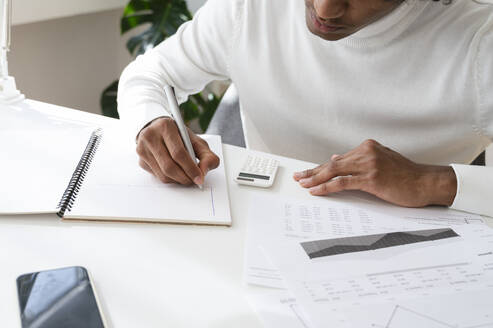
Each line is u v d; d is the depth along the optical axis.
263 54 1.07
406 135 1.01
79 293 0.49
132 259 0.57
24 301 0.47
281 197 0.74
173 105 0.80
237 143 1.30
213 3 1.11
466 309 0.50
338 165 0.77
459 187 0.72
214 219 0.65
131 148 0.83
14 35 2.06
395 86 0.97
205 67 1.14
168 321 0.48
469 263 0.58
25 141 0.82
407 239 0.63
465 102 0.93
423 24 0.93
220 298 0.51
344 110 1.03
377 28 0.92
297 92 1.07
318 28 0.80
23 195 0.65
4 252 0.56
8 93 1.00
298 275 0.55
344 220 0.68
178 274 0.55
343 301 0.51
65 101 2.39
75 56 2.36
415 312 0.49
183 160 0.72
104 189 0.69
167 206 0.67
